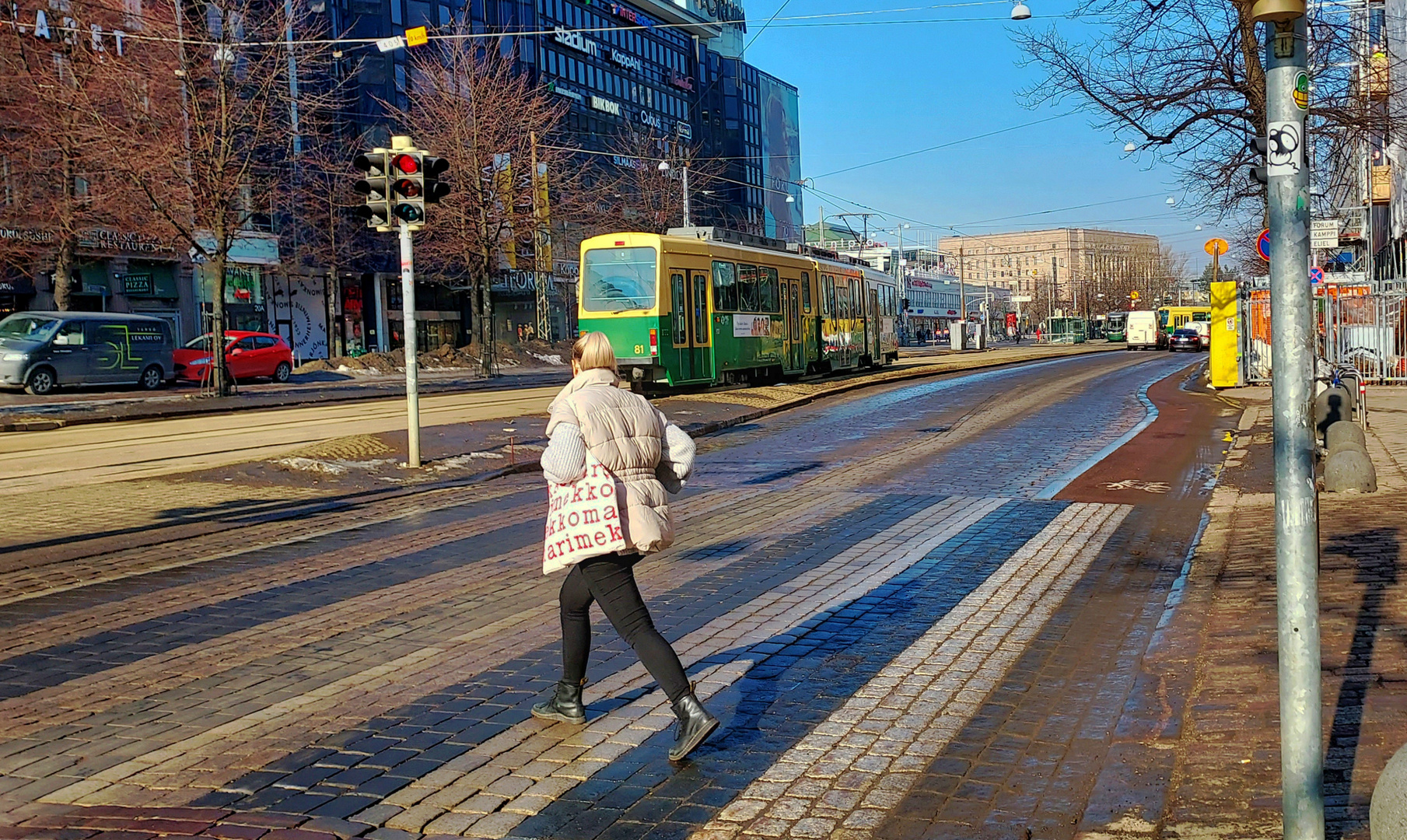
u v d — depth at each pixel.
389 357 47.84
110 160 29.95
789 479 14.41
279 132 31.69
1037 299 147.62
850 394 30.02
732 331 29.78
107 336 31.25
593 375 5.14
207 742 5.27
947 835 4.11
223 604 8.07
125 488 13.80
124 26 31.02
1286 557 3.22
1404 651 5.71
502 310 68.81
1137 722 5.12
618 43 85.88
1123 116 17.14
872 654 6.60
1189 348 69.06
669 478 5.24
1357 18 19.39
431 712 5.66
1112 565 8.85
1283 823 3.56
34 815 4.41
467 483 14.73
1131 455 15.94
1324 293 27.30
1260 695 5.24
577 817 4.38
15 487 13.92
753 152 107.06
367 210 15.23
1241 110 16.53
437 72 44.78
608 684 6.09
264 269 50.19
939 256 162.25
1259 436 17.03
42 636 7.24
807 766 4.87
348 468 15.19
